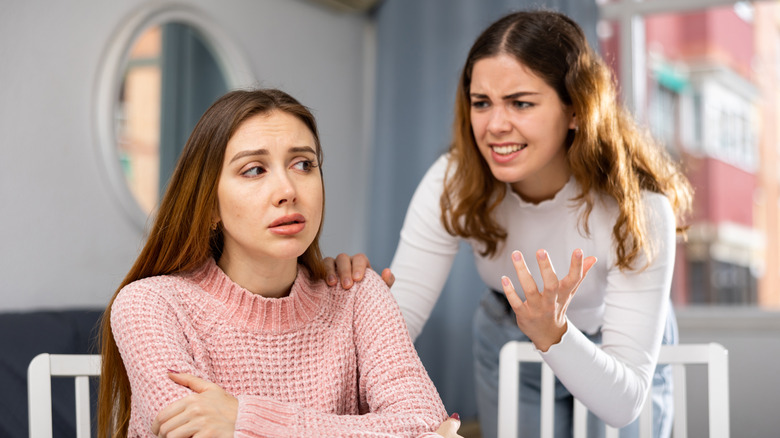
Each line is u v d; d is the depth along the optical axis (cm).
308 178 89
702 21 296
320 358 97
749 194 289
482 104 121
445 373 297
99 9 226
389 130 322
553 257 137
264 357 94
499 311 160
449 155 141
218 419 80
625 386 112
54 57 215
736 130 290
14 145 205
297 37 301
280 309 94
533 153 118
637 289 124
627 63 302
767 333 277
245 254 93
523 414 158
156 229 94
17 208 205
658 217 126
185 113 252
